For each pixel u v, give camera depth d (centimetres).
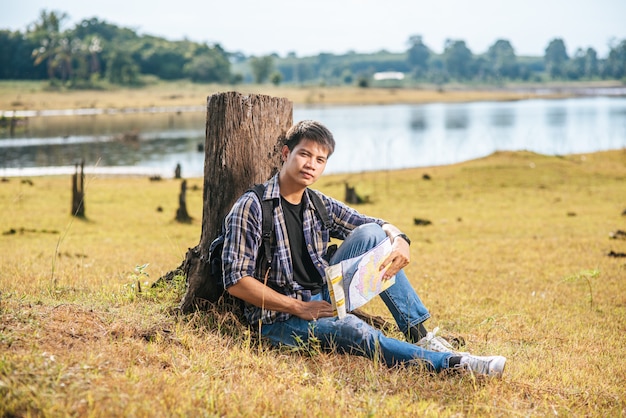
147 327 429
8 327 374
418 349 423
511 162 2977
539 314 685
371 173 3020
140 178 3155
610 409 393
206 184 508
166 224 1694
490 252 1191
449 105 14250
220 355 410
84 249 1171
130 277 529
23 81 16188
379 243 443
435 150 5056
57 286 610
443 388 396
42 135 6053
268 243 437
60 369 327
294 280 447
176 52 18875
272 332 446
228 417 319
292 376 393
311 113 10556
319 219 457
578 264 1048
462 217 1836
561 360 498
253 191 440
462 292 802
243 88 17875
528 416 363
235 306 485
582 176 2697
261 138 517
